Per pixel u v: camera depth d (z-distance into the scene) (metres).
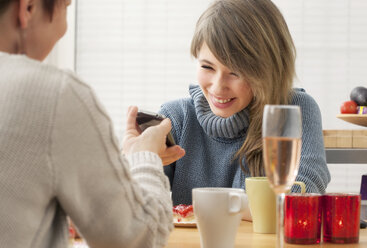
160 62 4.57
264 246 1.03
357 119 2.91
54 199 0.73
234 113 1.62
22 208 0.69
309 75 4.40
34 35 0.78
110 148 0.75
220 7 1.53
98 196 0.74
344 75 4.38
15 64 0.72
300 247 1.01
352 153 2.69
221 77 1.54
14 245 0.68
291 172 0.79
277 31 1.57
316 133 1.64
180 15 4.55
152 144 0.96
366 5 4.36
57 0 0.78
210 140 1.74
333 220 1.05
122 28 4.60
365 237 1.13
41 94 0.69
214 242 0.96
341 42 4.39
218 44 1.49
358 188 4.20
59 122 0.69
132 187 0.78
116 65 4.61
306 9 4.40
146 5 4.58
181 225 1.23
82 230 0.76
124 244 0.78
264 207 1.16
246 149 1.62
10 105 0.68
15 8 0.75
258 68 1.51
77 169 0.72
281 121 0.79
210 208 0.95
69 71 0.73
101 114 0.74
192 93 1.80
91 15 4.62
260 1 1.56
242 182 1.63
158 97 4.58
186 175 1.72
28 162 0.68
